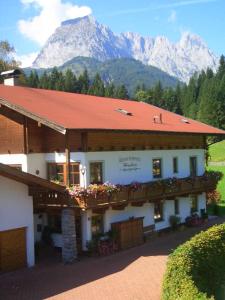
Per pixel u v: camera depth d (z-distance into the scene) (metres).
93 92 137.00
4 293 18.02
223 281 17.45
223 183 54.19
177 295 12.58
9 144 25.73
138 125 27.66
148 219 29.17
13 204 21.56
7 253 21.36
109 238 25.44
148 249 25.78
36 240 26.08
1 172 20.33
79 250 24.64
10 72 30.98
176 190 30.09
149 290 17.67
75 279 19.77
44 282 19.44
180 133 30.23
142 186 26.84
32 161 25.30
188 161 33.41
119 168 26.75
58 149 25.41
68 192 23.25
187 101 145.50
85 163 24.33
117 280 19.31
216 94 119.12
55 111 25.23
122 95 138.25
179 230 31.55
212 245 18.19
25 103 25.30
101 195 23.94
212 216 37.06
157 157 30.08
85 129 22.80
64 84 138.12
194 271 15.25
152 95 152.00
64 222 23.33
